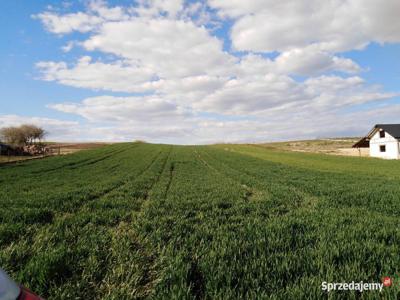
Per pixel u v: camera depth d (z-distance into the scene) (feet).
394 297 11.86
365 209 35.04
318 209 35.58
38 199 40.70
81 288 14.07
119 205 38.29
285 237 21.07
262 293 12.17
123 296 13.16
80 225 26.71
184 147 313.53
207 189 56.59
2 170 96.27
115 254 18.13
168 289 13.46
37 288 13.50
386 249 17.83
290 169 109.70
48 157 159.53
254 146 353.31
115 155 183.32
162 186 60.75
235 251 18.04
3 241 21.22
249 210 35.37
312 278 13.65
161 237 22.12
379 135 182.19
